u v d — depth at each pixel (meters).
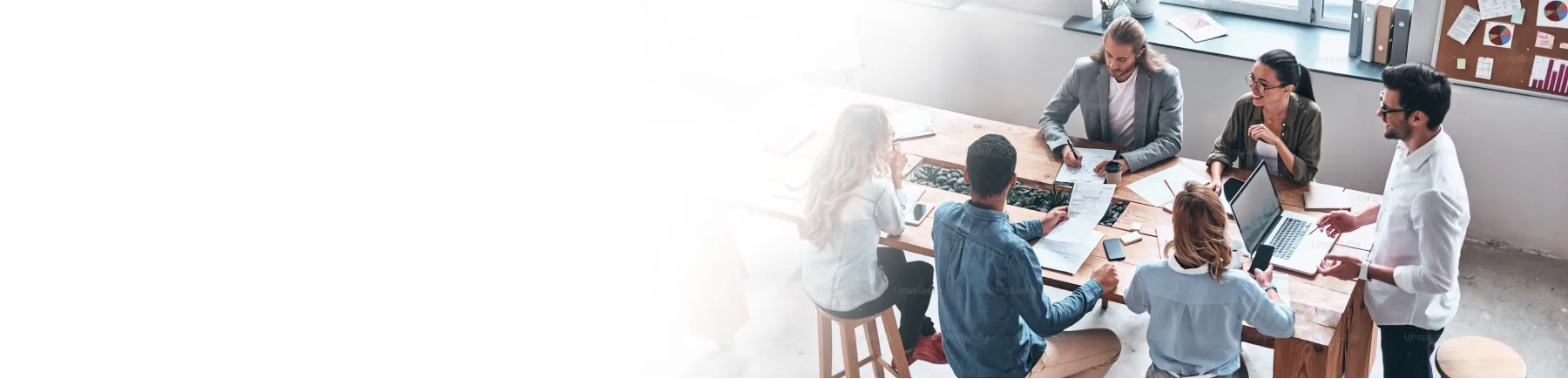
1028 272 2.67
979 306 2.79
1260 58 3.39
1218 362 2.77
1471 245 4.26
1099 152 3.82
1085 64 3.90
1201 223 2.56
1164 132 3.78
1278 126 3.51
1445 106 2.62
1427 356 2.99
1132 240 3.28
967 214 2.74
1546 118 3.80
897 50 5.27
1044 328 2.80
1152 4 4.73
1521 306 3.91
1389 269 2.83
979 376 2.97
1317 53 4.30
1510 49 3.74
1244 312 2.65
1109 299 3.06
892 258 3.62
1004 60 4.98
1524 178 4.00
